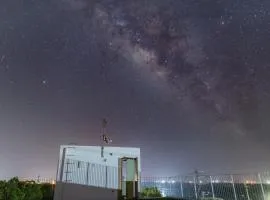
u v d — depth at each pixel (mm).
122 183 16312
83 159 15656
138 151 17109
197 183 17250
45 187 16781
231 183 15070
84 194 14906
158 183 19641
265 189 13344
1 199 12727
